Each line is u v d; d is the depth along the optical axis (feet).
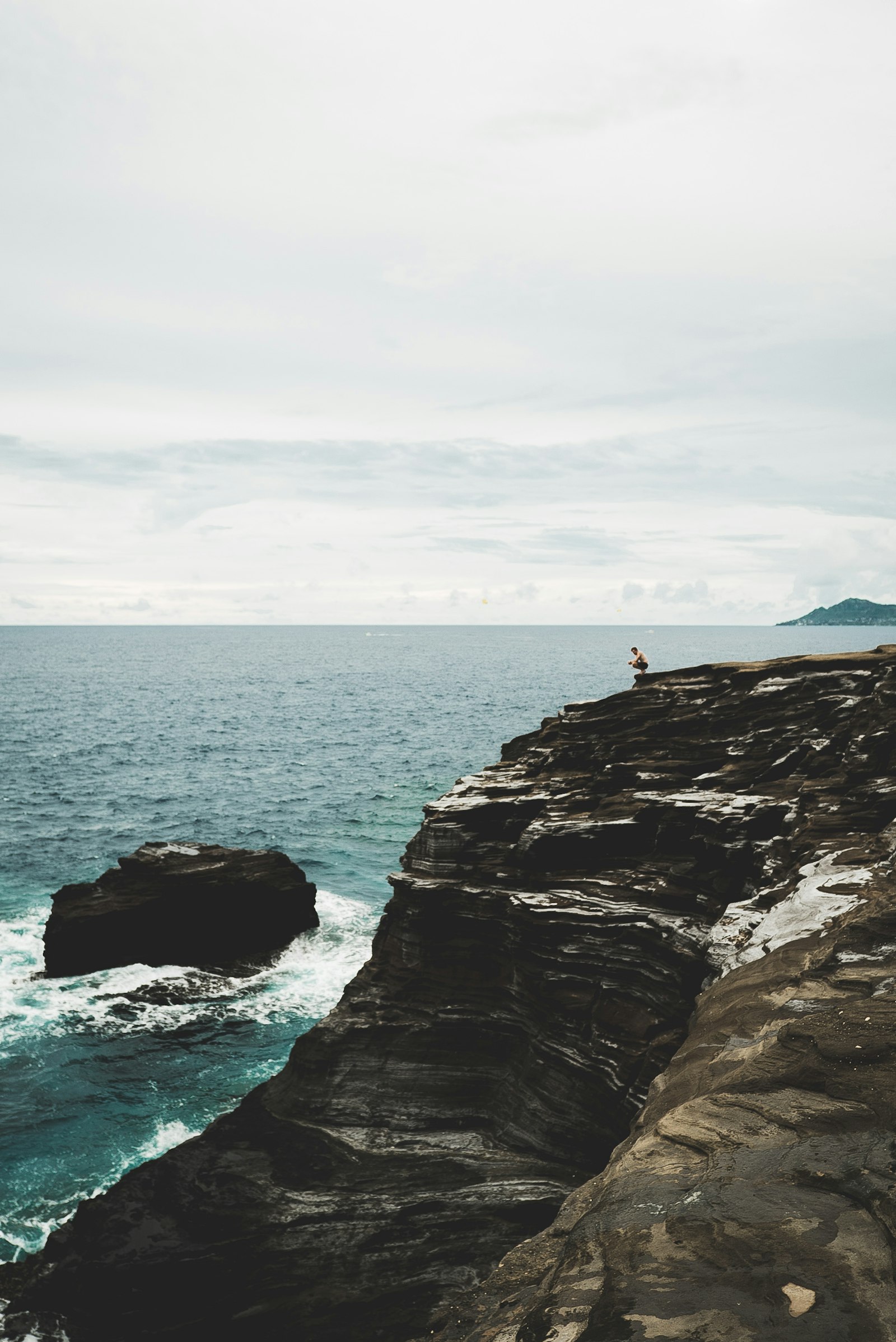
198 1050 91.56
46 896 138.72
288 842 174.40
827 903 41.91
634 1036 55.67
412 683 563.07
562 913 62.03
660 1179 18.04
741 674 76.02
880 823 53.88
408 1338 45.73
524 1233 51.21
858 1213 15.28
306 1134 62.80
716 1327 12.38
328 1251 51.85
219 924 113.80
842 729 65.57
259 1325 48.88
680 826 63.82
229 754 278.05
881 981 28.99
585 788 74.13
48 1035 93.71
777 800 61.41
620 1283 13.93
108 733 319.88
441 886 70.13
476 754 282.15
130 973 108.27
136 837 175.01
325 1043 67.56
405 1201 54.75
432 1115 62.75
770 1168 17.49
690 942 55.47
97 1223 55.98
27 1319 51.72
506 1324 15.37
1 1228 65.92
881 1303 12.62
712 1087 23.21
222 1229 54.44
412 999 68.95
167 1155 61.36
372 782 234.79
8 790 214.48
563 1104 57.57
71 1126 78.48
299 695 486.38
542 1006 61.57
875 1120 18.83
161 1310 50.93
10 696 449.48
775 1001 30.42
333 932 122.62
